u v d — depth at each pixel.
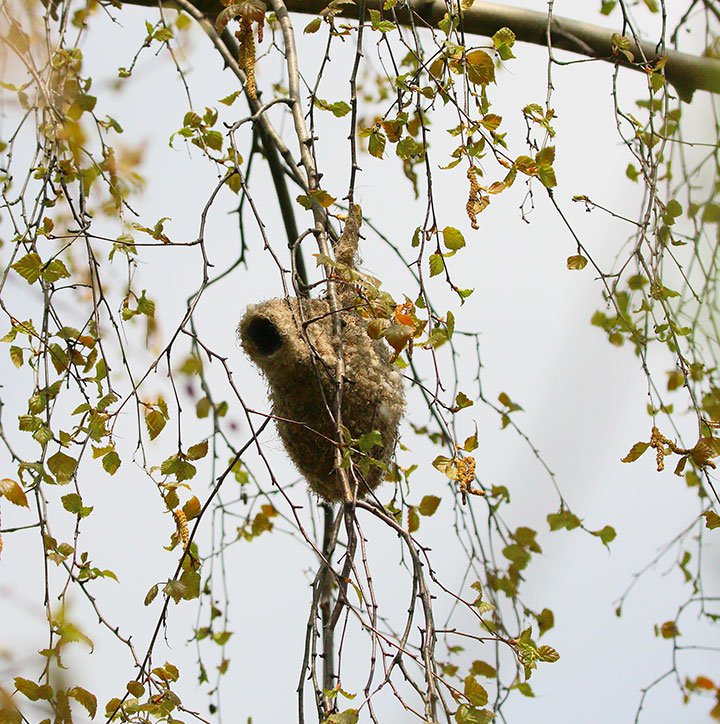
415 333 5.48
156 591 5.68
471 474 5.48
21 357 6.18
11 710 5.29
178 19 7.86
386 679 4.91
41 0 6.94
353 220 6.63
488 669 7.66
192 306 5.61
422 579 5.24
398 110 6.37
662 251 7.12
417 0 8.30
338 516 5.75
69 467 5.84
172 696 5.52
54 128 6.00
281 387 7.00
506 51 6.17
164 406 6.13
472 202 5.83
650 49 8.55
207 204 5.81
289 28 7.13
